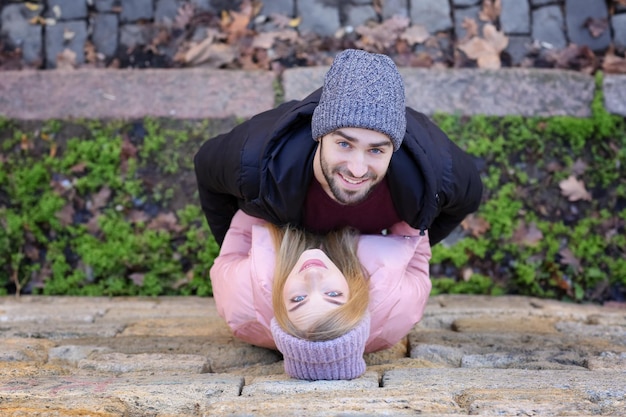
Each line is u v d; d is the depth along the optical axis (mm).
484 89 4355
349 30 4629
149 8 4652
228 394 2178
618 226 4238
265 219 2588
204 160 2709
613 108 4363
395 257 2541
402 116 2158
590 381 2217
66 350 2705
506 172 4270
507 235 4176
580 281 4156
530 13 4668
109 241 4086
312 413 1943
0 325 3215
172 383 2246
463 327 3170
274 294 2355
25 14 4637
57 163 4180
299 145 2324
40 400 2082
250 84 4328
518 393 2102
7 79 4324
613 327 3164
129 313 3520
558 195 4262
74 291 4062
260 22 4648
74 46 4594
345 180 2201
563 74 4414
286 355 2279
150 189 4184
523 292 4156
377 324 2500
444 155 2510
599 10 4672
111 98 4305
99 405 2041
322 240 2533
